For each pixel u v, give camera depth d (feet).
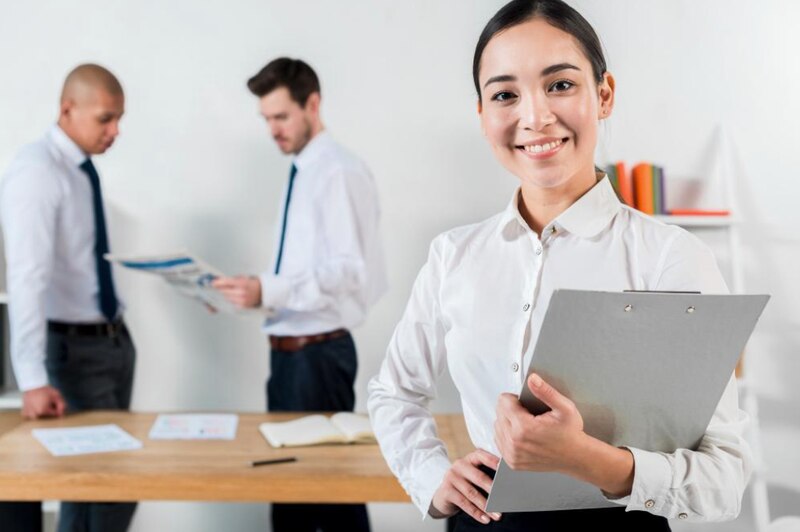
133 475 6.18
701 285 3.32
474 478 3.61
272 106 9.98
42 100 11.04
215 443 7.10
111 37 11.04
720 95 11.00
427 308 4.07
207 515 11.27
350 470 6.33
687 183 11.05
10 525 6.93
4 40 11.02
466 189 11.13
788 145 10.98
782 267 11.01
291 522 9.20
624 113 11.03
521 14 3.34
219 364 11.25
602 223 3.59
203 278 8.85
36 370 8.56
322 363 9.62
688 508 3.14
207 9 11.06
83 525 9.14
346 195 9.77
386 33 11.07
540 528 3.58
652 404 3.10
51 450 6.81
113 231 11.09
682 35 10.97
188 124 11.09
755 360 11.01
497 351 3.68
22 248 8.92
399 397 4.23
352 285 9.66
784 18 10.93
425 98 11.09
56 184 9.36
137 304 11.18
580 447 2.95
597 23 10.98
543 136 3.31
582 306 2.78
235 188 11.14
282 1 11.06
